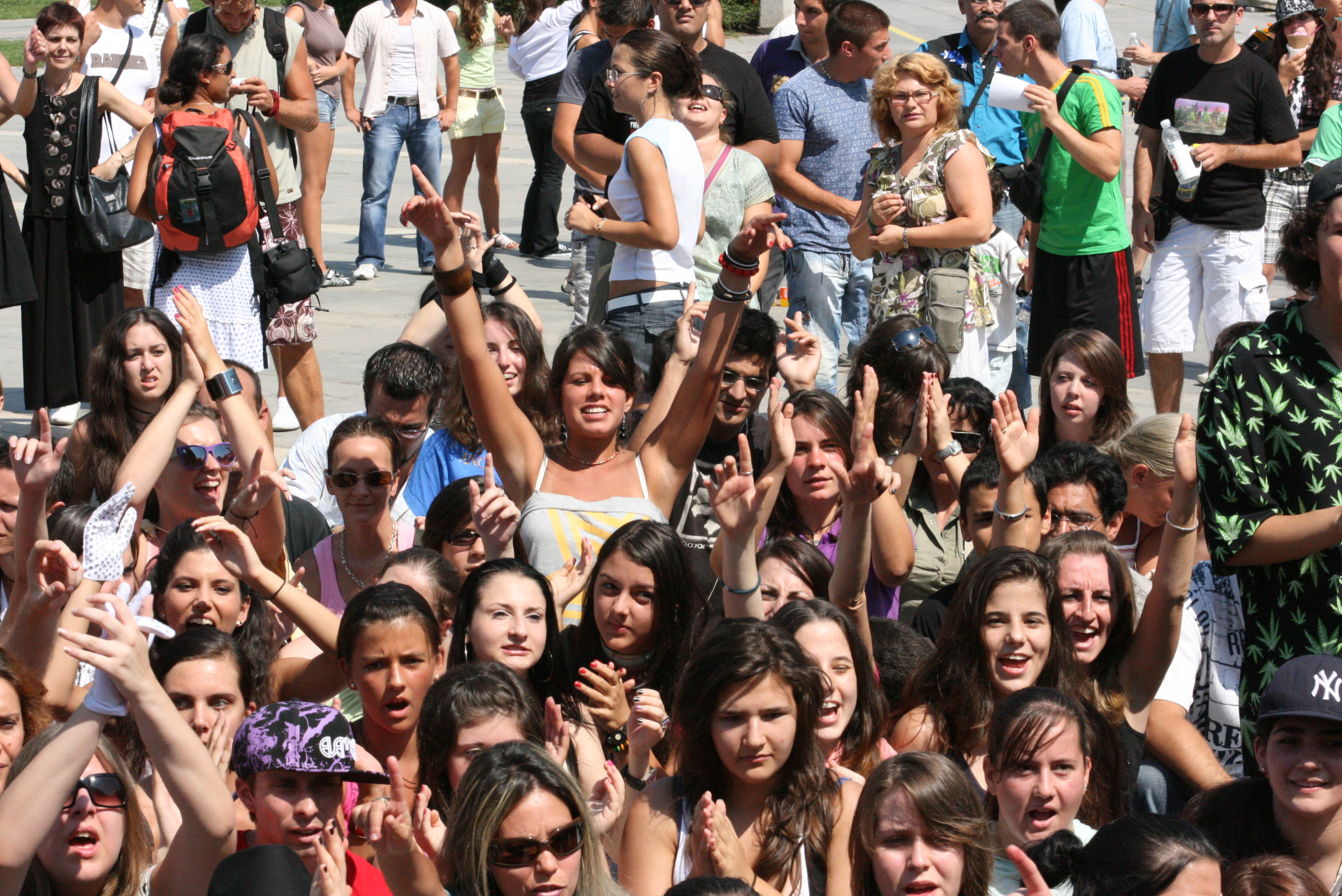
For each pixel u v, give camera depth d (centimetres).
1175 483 1667
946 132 2680
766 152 3070
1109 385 2375
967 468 2112
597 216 2612
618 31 3222
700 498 2169
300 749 1382
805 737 1498
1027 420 1869
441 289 1884
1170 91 3294
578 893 1361
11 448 1683
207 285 3045
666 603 1770
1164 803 1781
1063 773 1499
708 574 2061
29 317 3334
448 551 2017
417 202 1822
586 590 1819
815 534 2136
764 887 1445
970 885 1394
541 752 1367
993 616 1672
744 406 2212
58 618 1597
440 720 1525
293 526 2238
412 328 2667
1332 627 1622
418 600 1677
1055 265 3188
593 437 2017
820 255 3316
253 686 1683
